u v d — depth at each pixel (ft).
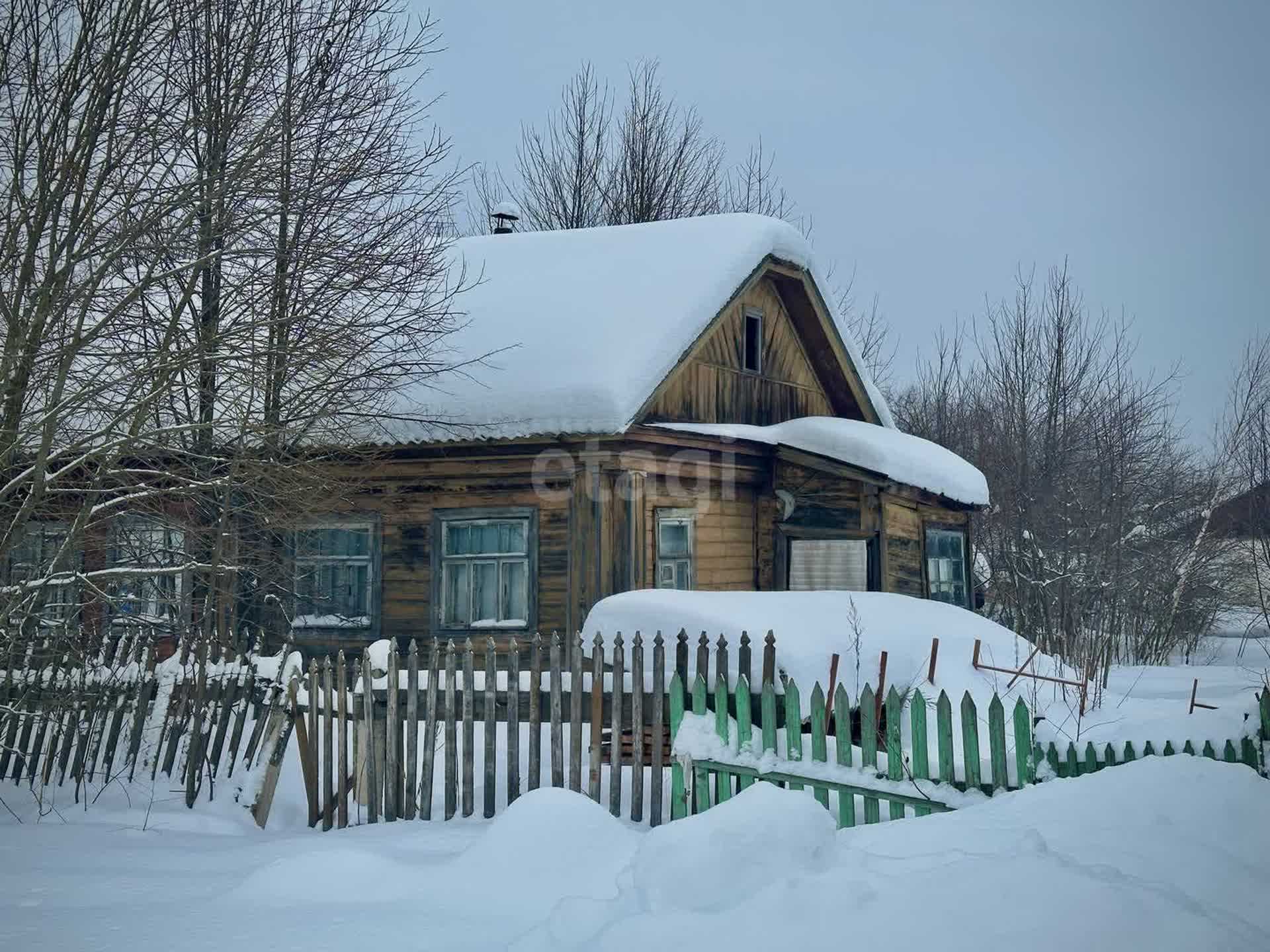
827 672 27.20
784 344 61.11
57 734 28.40
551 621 44.80
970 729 21.81
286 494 34.04
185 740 27.84
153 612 43.55
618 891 15.84
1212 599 85.97
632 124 109.60
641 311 48.21
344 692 25.17
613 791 23.34
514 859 17.81
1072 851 15.84
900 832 17.19
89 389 27.48
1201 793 18.42
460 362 47.37
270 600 43.83
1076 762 22.20
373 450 43.93
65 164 28.30
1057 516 82.79
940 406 118.62
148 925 15.92
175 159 30.89
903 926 12.62
